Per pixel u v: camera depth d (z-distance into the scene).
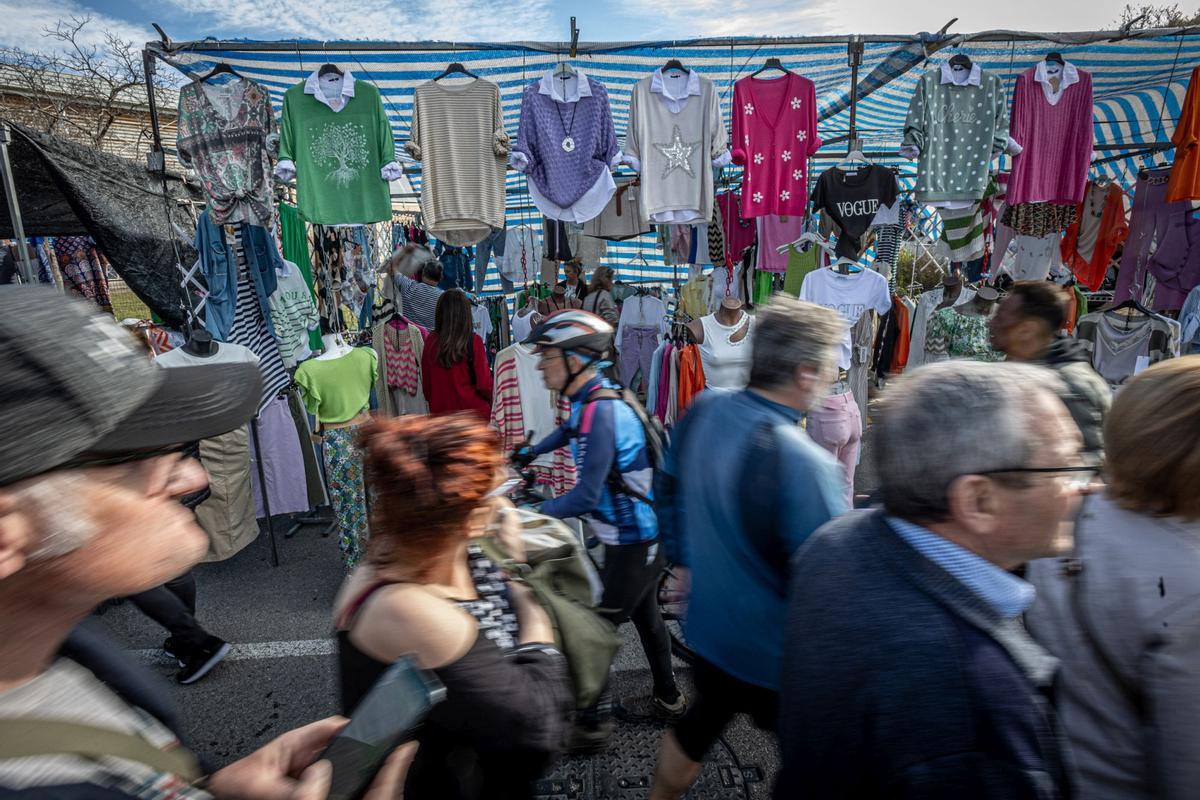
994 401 0.92
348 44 4.16
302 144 4.24
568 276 7.99
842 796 0.88
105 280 6.62
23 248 3.47
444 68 4.87
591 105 4.40
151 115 4.20
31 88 8.67
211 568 4.33
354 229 7.16
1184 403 1.08
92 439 0.47
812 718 0.92
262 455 4.48
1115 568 1.10
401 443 1.16
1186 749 0.99
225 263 4.49
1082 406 2.03
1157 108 6.56
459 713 1.06
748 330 4.59
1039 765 0.79
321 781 0.65
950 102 4.42
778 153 4.52
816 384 1.65
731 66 4.68
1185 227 5.62
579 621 1.38
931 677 0.81
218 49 4.15
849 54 4.42
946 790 0.77
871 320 5.14
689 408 1.96
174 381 0.65
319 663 3.22
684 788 1.94
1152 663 1.03
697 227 6.79
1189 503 1.08
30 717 0.47
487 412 4.17
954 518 0.92
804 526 1.53
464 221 4.51
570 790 2.32
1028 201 4.64
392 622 1.06
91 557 0.49
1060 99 4.56
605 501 2.25
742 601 1.65
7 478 0.43
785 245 5.53
